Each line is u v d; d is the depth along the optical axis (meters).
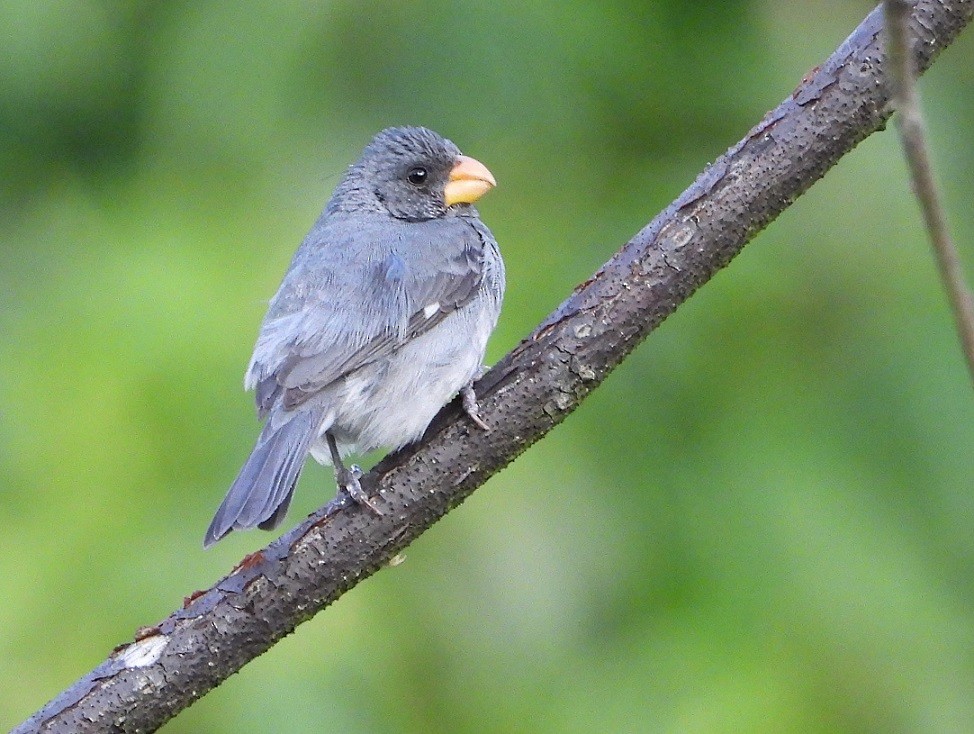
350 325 8.77
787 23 12.98
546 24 12.53
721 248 7.59
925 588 10.97
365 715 10.77
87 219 12.31
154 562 10.87
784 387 11.93
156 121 12.56
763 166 7.52
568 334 7.63
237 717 10.66
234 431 11.16
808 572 11.02
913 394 11.73
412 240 9.34
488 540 11.23
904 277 12.20
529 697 10.94
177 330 11.34
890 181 12.53
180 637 7.47
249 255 11.85
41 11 12.50
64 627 10.77
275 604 7.53
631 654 10.98
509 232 12.30
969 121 12.56
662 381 12.02
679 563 11.31
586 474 11.50
